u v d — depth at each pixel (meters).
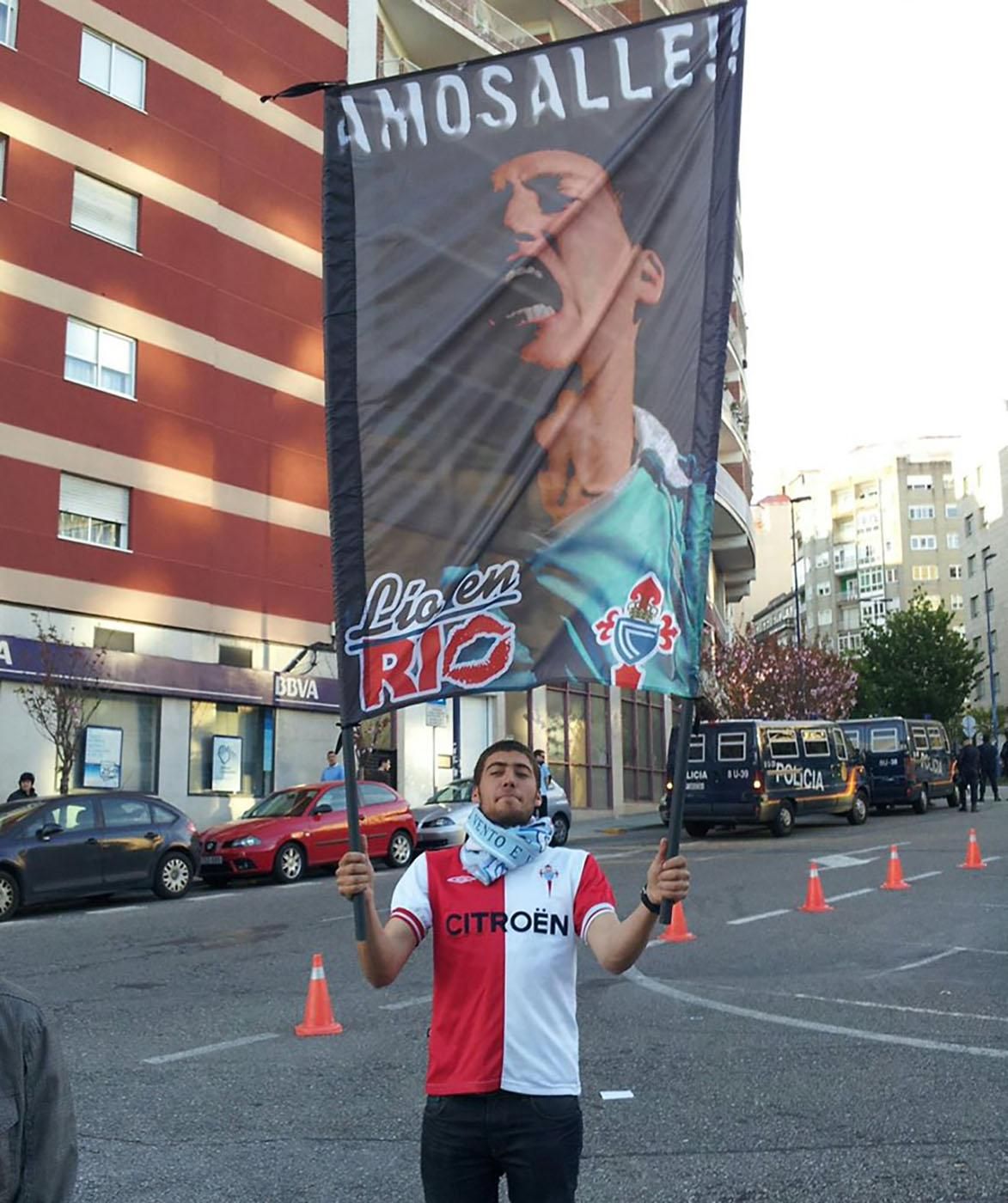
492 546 3.85
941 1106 6.37
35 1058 2.15
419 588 3.86
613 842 25.55
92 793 17.14
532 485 3.85
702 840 25.42
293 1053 7.92
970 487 87.88
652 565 3.70
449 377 3.94
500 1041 3.12
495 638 3.79
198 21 27.53
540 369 3.90
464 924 3.22
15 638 22.20
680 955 11.27
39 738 22.47
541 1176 3.06
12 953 12.50
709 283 3.84
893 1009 8.80
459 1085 3.11
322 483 29.34
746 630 49.97
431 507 3.89
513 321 3.94
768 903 14.57
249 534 27.47
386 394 3.96
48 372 23.81
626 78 3.97
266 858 19.17
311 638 28.61
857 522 126.81
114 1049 8.11
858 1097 6.57
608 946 3.14
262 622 27.52
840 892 15.41
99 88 25.38
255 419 27.91
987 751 40.28
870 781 32.09
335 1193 5.34
